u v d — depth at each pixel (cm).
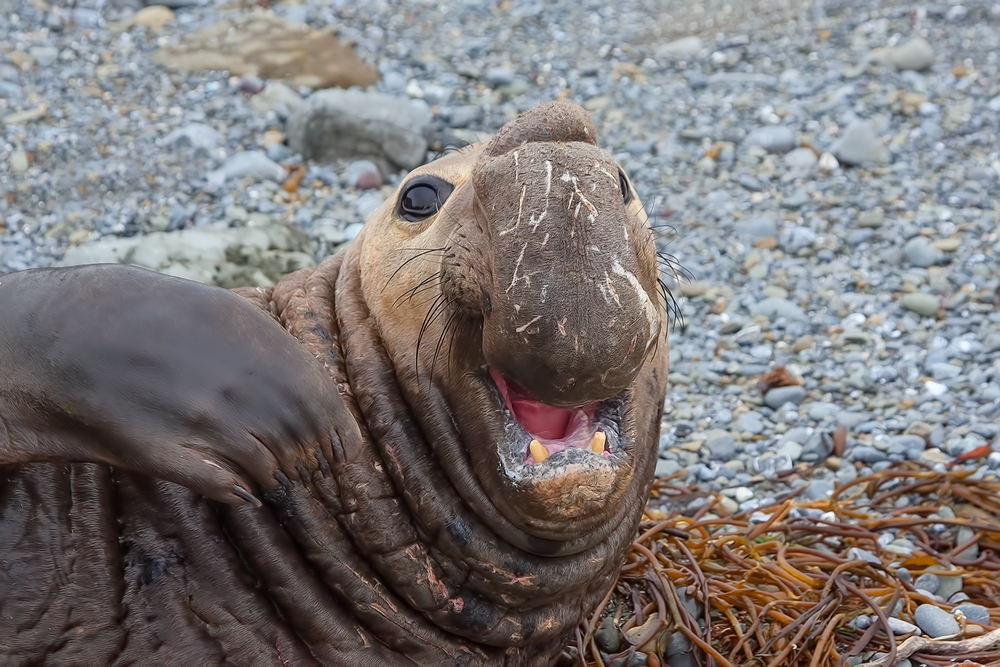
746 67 1368
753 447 758
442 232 404
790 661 504
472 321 388
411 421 408
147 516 386
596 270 346
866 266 982
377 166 1128
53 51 1291
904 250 992
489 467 394
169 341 339
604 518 408
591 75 1348
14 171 1075
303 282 459
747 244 1016
